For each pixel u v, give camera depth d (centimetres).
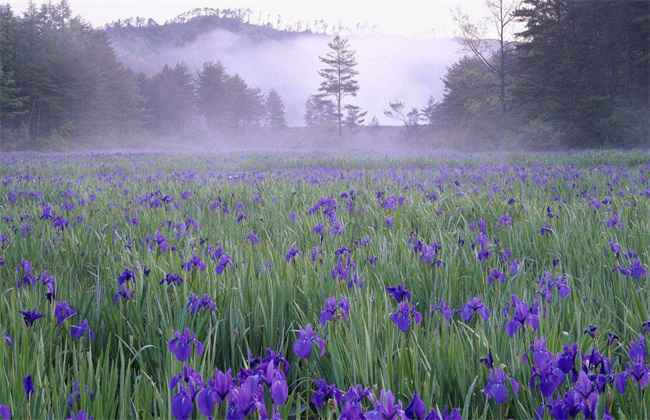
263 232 645
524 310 272
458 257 470
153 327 326
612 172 1377
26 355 264
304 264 428
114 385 246
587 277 423
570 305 346
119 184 1277
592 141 4406
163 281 367
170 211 782
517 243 546
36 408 218
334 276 388
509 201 741
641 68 4625
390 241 546
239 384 209
